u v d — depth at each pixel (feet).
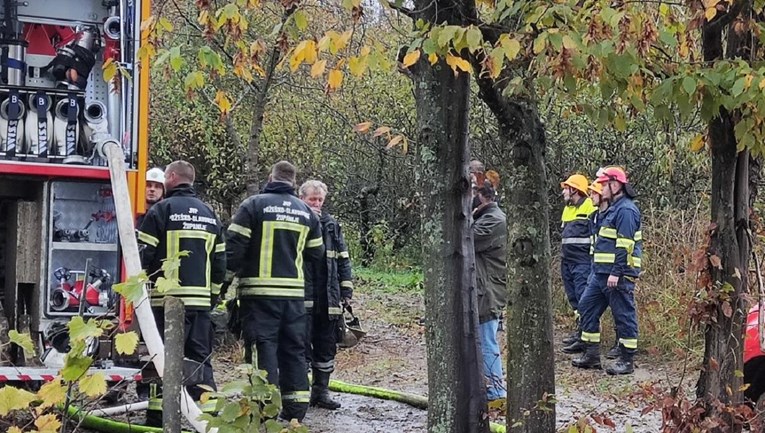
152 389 21.11
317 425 24.25
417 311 46.91
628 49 11.74
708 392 13.99
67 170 19.77
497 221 23.25
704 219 36.81
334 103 55.16
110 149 19.33
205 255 21.34
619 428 23.79
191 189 21.68
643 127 46.19
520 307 13.44
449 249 12.73
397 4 12.29
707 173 45.19
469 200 12.85
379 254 63.93
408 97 56.24
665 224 38.58
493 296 23.07
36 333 20.03
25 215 20.29
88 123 20.08
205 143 54.49
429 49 11.15
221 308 31.83
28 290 20.54
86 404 11.78
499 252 23.31
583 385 29.91
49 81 21.13
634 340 31.53
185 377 13.84
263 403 11.06
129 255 16.28
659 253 36.81
